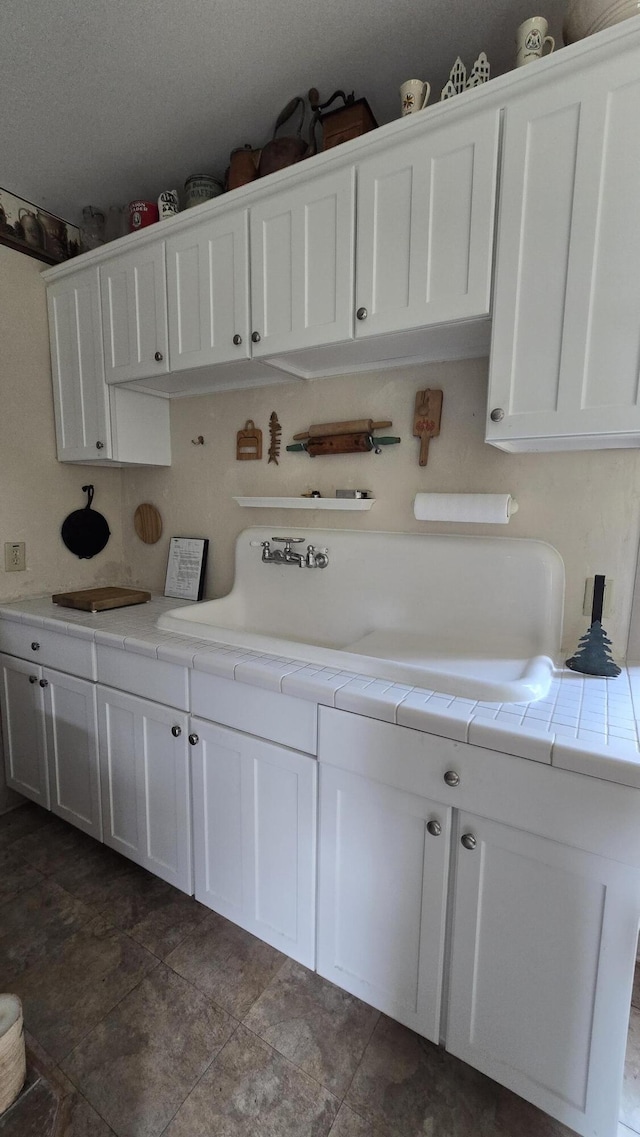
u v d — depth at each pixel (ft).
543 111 3.16
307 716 3.72
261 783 4.07
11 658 6.15
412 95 3.71
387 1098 3.43
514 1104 3.41
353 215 3.96
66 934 4.71
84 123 4.90
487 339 4.15
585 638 3.92
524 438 3.45
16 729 6.27
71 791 5.72
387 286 3.86
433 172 3.58
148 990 4.17
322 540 5.38
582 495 4.21
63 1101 1.99
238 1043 3.77
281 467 5.86
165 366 5.30
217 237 4.74
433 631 4.74
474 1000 3.27
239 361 4.78
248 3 3.66
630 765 2.56
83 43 4.01
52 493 6.75
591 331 3.15
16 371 6.24
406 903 3.46
